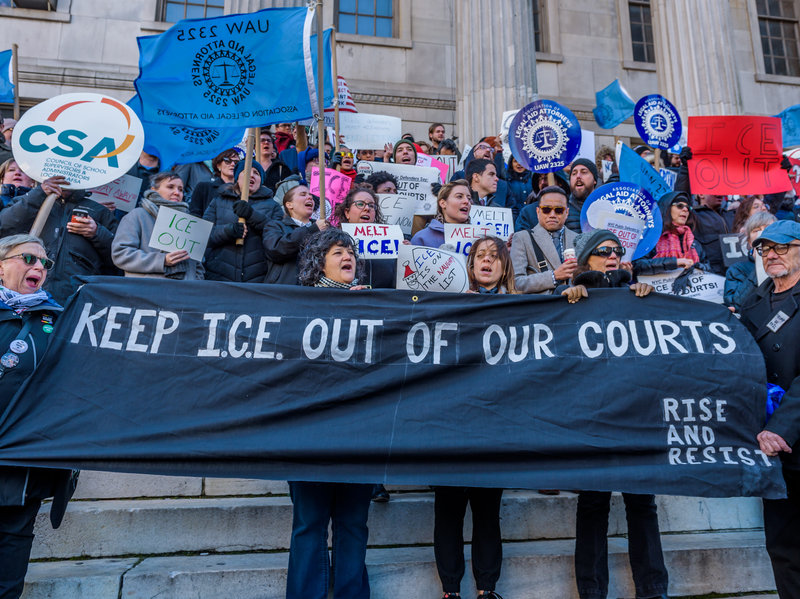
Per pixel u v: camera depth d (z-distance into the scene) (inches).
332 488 117.3
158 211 167.3
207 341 120.0
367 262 169.0
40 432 108.8
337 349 120.6
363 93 468.4
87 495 142.1
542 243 174.4
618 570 133.0
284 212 196.2
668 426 117.0
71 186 157.0
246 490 148.5
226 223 186.7
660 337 124.0
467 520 144.9
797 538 116.2
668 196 209.8
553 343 123.5
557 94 508.7
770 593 138.1
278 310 123.4
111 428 111.0
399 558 129.3
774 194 254.4
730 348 122.8
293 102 165.6
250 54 167.5
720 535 151.5
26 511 106.0
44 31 430.0
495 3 366.3
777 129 219.1
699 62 369.4
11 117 414.0
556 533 147.3
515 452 113.6
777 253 124.0
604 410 117.6
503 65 357.7
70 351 116.6
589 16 530.6
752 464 114.0
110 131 161.8
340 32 493.7
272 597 120.5
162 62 167.8
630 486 111.8
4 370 109.3
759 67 547.8
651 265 194.4
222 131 179.6
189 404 115.0
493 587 118.8
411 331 123.2
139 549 131.9
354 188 180.5
